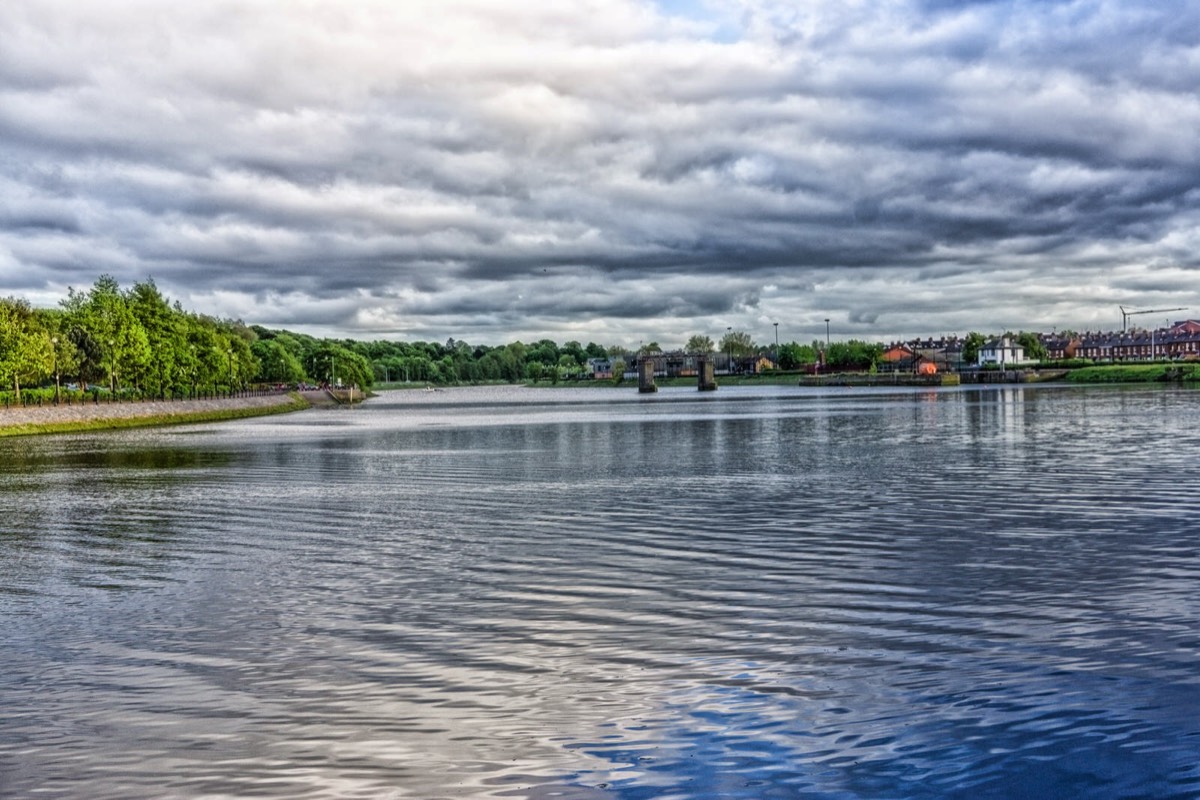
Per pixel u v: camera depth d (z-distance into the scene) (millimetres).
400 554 27453
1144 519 30672
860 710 14367
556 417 126750
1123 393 152500
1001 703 14516
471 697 15211
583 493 41000
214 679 16312
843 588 21969
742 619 19453
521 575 24109
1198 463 46625
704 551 26781
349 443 80000
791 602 20766
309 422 129750
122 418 119562
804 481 43500
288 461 61906
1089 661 16344
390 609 20844
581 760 12859
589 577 23688
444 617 20062
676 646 17688
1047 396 149000
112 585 24016
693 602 20938
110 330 127938
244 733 13938
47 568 26438
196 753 13289
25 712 14898
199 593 22859
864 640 17859
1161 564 23859
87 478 52594
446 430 99125
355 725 14156
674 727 13883
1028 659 16516
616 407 164375
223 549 29016
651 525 31656
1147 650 16859
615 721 14141
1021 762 12562
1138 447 56188
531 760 12891
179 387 150750
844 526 30547
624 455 60750
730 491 40406
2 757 13250
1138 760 12547
